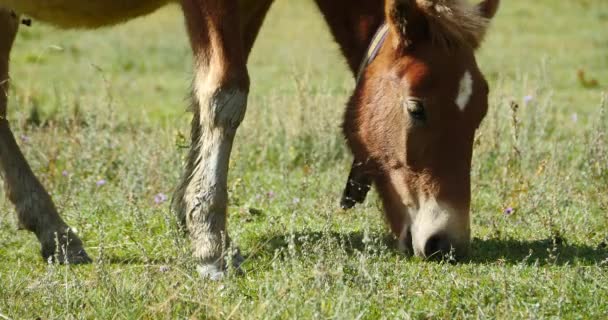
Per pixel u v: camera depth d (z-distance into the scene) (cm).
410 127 854
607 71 2314
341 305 709
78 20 938
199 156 878
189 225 871
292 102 1516
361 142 905
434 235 852
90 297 774
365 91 898
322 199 1080
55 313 752
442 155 852
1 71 1010
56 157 1301
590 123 1448
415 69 849
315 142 1400
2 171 979
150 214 1080
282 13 3077
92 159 1300
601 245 964
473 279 816
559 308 745
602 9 3161
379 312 747
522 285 804
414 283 810
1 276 856
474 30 844
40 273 884
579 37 2742
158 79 2286
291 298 733
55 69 2334
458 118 847
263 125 1478
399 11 845
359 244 955
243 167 1326
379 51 895
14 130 1400
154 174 1227
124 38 2736
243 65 871
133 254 959
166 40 2744
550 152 1334
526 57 2405
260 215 1104
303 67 2252
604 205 1068
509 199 1129
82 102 1617
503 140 1399
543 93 1822
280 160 1386
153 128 1466
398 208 899
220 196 866
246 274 849
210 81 863
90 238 1028
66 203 1115
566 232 1020
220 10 852
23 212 968
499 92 1430
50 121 1377
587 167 1230
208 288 770
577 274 815
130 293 770
